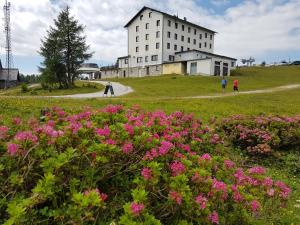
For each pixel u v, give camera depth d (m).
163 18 72.19
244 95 29.62
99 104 16.31
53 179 2.20
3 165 2.46
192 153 3.74
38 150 2.58
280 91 38.19
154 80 56.56
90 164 2.59
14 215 1.94
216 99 24.09
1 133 2.95
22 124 3.82
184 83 49.78
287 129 8.98
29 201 2.08
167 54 73.88
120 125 3.30
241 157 8.27
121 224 2.16
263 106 20.97
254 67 97.94
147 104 18.05
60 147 2.79
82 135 2.98
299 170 7.64
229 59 69.38
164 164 3.06
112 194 2.78
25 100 14.73
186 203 2.51
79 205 2.10
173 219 2.66
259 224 3.82
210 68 64.25
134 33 78.88
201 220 2.62
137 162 2.99
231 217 3.12
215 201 2.88
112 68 89.12
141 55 77.50
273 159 8.22
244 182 3.66
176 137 3.81
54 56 49.34
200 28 82.50
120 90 41.22
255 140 8.68
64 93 39.62
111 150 2.70
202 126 5.88
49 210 2.29
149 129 3.94
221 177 3.55
